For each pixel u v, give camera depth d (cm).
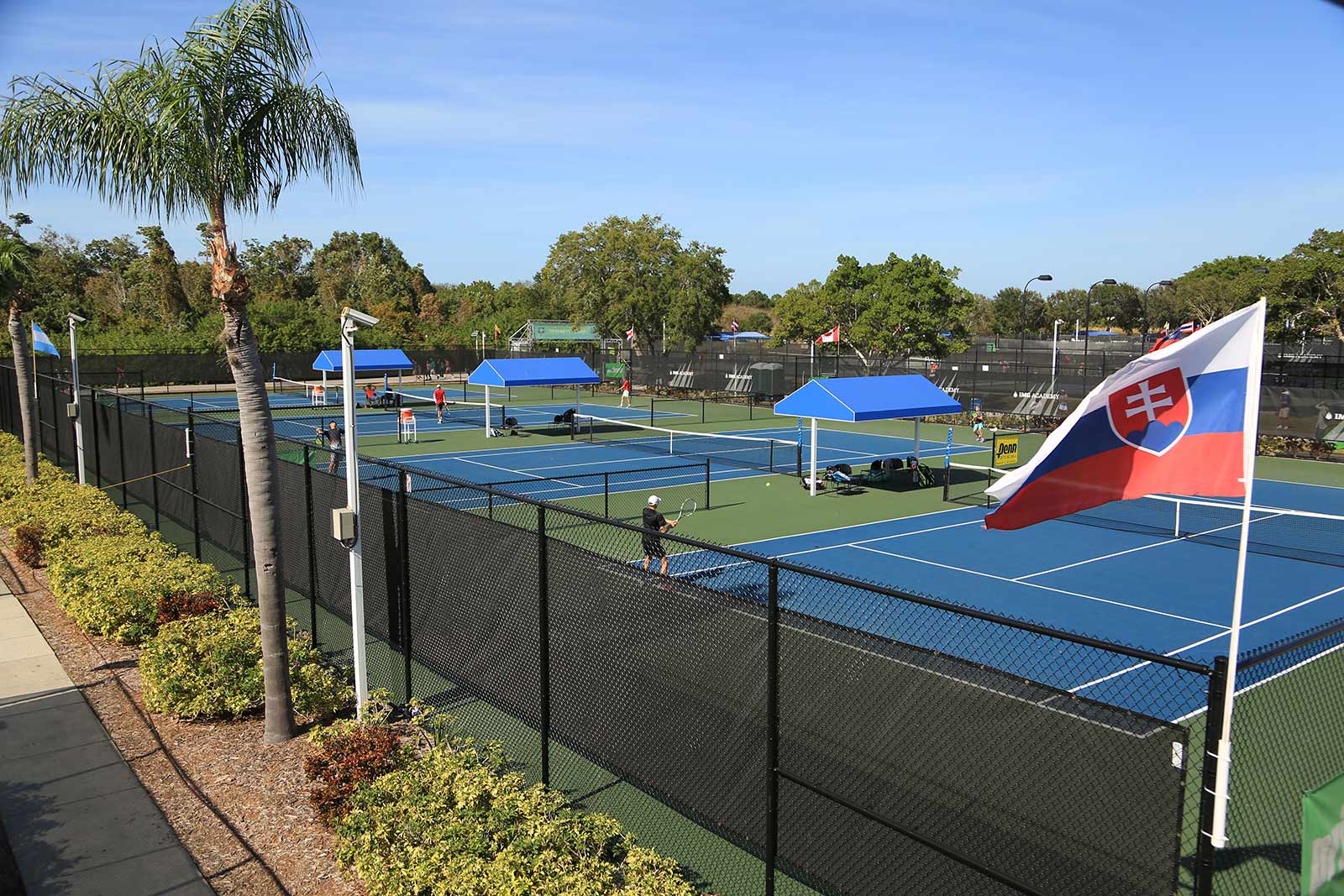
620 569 723
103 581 1236
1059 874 477
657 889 600
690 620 672
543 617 764
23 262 2022
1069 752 475
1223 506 2283
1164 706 980
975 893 515
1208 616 1383
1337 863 443
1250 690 955
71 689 1052
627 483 2542
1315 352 6078
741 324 13750
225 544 1462
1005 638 1203
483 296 11419
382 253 11750
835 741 589
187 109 827
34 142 841
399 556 1008
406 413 3534
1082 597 1475
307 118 905
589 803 773
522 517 1995
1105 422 551
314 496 1199
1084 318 10781
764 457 3100
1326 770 739
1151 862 436
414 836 676
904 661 548
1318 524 2081
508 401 5206
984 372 4750
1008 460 2305
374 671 1074
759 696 630
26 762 870
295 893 664
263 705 1018
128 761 877
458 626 923
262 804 796
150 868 691
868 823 573
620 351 6762
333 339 7006
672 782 692
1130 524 2064
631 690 720
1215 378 532
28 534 1574
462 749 838
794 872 643
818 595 1404
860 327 4941
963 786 523
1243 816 689
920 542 1861
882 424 4159
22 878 674
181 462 1669
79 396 2017
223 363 6150
